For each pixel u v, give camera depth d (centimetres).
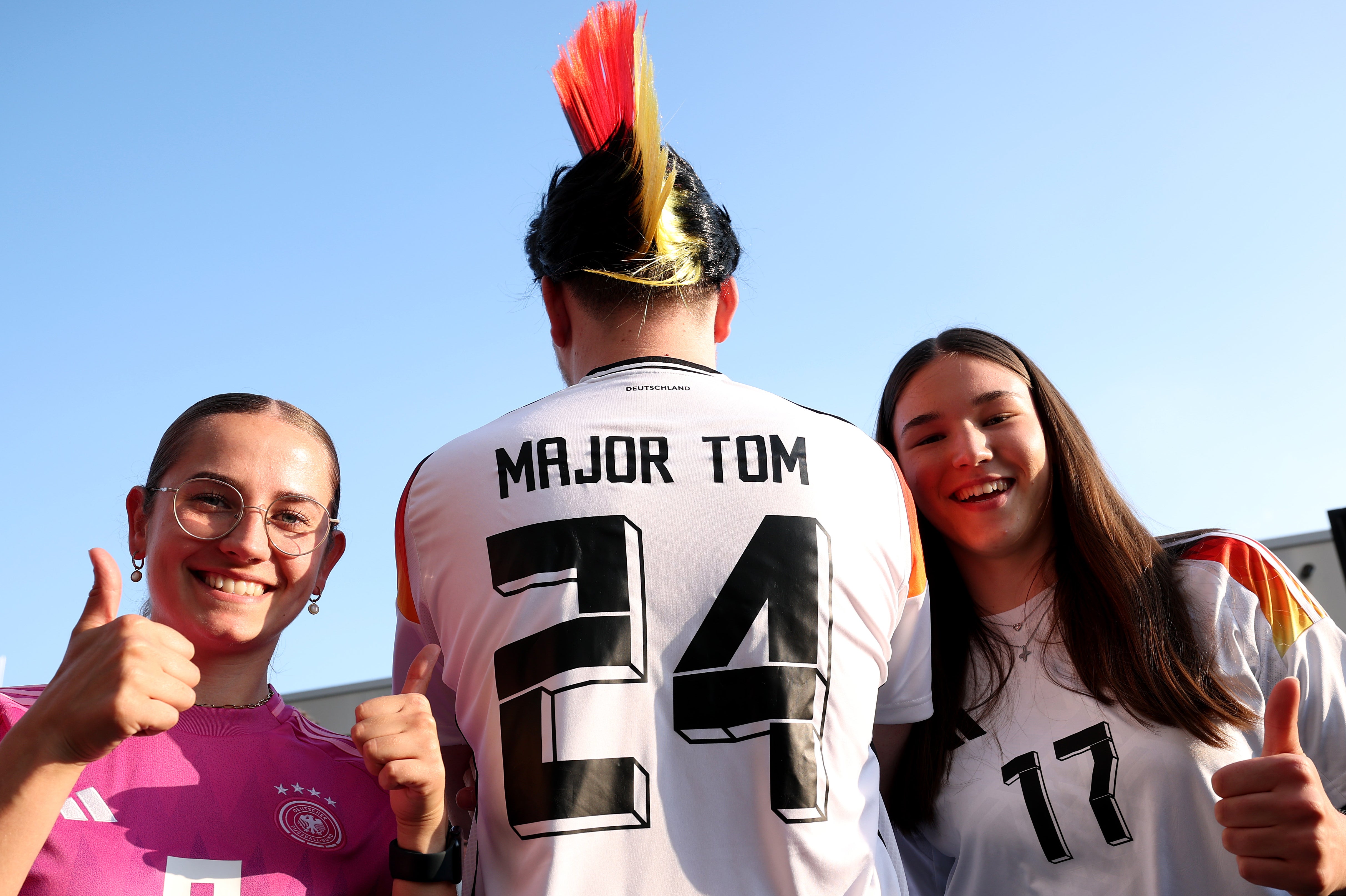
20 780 140
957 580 254
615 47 195
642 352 172
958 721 238
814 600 151
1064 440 246
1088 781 217
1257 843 162
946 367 249
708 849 139
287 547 190
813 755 145
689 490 153
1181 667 217
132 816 163
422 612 170
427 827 159
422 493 165
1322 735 217
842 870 142
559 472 154
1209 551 238
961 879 230
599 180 180
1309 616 226
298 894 167
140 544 199
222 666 188
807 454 159
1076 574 236
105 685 141
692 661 146
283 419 198
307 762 184
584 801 139
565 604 147
